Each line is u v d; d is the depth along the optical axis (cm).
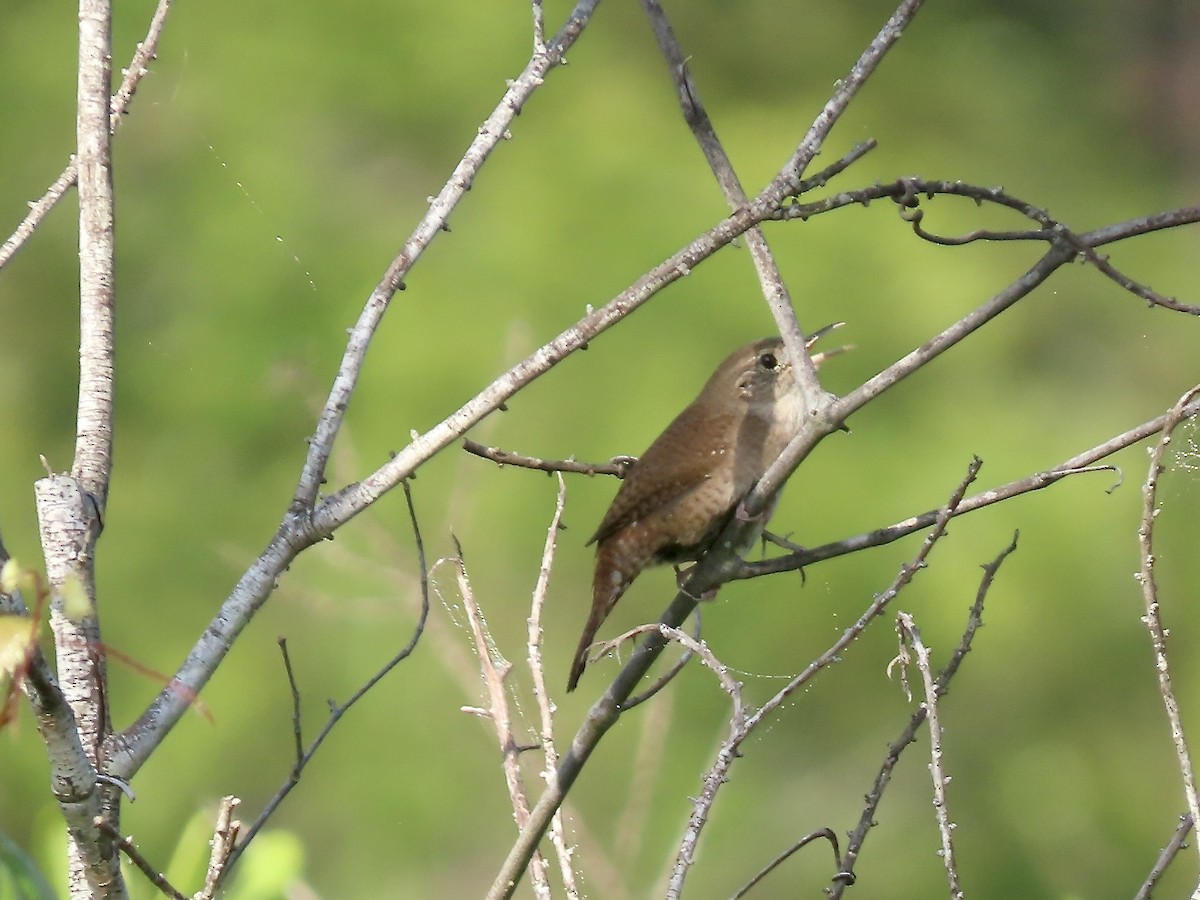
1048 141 1805
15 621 337
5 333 1578
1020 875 1389
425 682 1324
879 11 1827
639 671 526
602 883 694
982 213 1662
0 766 1296
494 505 1311
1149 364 1595
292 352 1377
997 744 1414
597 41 1691
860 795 1361
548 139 1566
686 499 657
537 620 558
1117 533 1425
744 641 1336
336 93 1570
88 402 492
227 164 1529
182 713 477
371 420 1355
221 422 1416
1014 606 1362
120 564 1391
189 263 1493
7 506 1516
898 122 1731
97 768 461
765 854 1305
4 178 1596
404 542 1266
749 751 1327
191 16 1595
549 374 1386
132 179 1530
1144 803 1410
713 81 1720
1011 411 1474
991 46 1845
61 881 588
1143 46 1950
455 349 1387
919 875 1362
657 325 1415
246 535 1386
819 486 1376
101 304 499
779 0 1791
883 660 1352
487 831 1312
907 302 1486
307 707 1328
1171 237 1748
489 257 1453
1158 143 1883
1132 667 1410
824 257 1486
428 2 1638
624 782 1252
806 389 533
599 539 678
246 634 1337
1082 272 1630
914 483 1388
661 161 1555
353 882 1294
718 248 504
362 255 1475
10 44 1648
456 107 1584
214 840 436
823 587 1347
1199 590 1438
